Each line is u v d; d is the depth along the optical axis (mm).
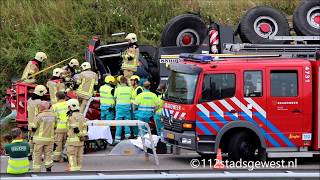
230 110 44062
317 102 44281
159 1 71938
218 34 57000
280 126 44281
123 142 49969
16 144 37719
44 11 70438
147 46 59938
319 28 56812
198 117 44094
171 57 57000
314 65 44438
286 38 54781
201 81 44156
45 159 43188
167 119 46375
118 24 69375
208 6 73188
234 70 44094
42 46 65438
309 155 44562
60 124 47188
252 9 56688
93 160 47875
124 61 56219
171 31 58875
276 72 44250
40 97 46812
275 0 74375
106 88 53594
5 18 69250
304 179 30953
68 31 67938
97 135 49781
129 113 52938
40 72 57344
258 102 44094
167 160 47969
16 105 53938
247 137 44375
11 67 63719
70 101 42125
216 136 44000
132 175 30922
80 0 71938
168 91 46531
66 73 55562
